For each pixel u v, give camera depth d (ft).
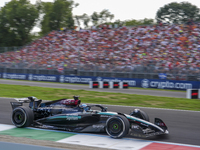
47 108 26.91
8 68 114.42
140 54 101.30
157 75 85.61
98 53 110.01
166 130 24.23
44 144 20.17
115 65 96.53
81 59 108.88
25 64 111.04
